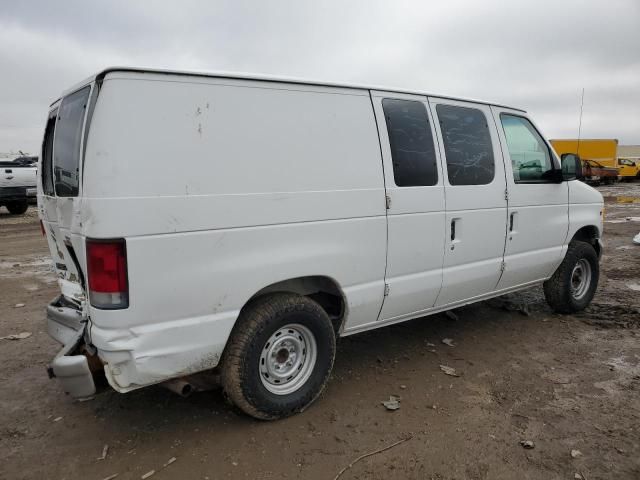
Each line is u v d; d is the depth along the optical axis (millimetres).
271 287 3512
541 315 5863
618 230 12805
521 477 2920
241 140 3170
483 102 4777
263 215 3242
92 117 2768
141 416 3639
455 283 4500
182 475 2967
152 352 2918
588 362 4508
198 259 3008
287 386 3551
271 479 2928
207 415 3635
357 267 3768
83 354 3062
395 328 5434
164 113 2908
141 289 2838
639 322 5562
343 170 3633
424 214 4145
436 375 4270
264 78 3311
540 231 5215
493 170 4727
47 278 8008
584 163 32312
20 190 17297
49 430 3477
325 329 3625
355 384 4105
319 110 3561
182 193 2934
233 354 3248
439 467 3016
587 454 3123
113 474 2984
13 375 4367
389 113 3988
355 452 3172
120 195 2742
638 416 3553
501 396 3881
